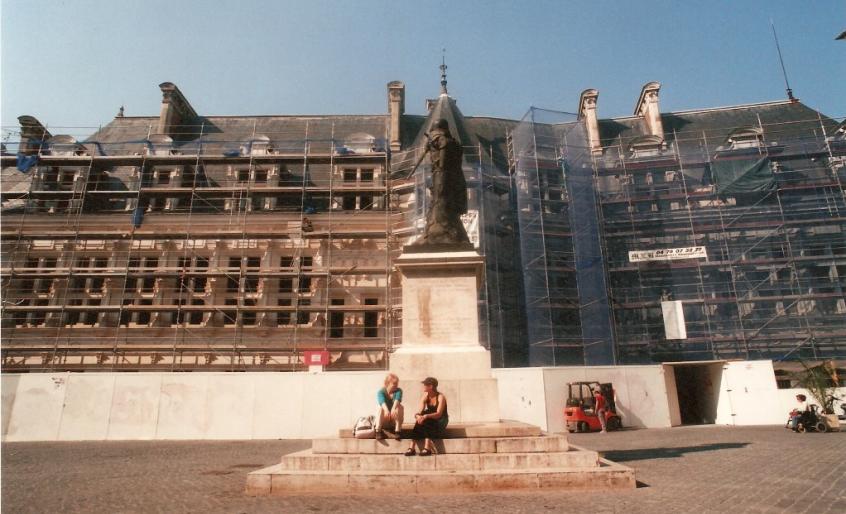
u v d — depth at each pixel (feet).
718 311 94.17
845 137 103.19
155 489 25.31
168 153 109.70
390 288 96.07
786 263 94.27
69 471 33.35
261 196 106.22
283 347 90.43
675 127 127.54
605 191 106.42
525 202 100.53
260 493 22.94
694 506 19.33
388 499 21.13
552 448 25.21
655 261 98.07
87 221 101.60
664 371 74.74
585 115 122.01
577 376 70.85
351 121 130.52
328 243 99.60
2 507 21.08
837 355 86.43
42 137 113.60
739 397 75.56
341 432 27.61
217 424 63.41
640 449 41.50
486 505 19.67
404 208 103.19
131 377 64.59
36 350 90.94
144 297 96.84
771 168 101.65
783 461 32.78
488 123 132.46
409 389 29.17
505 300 97.60
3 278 95.04
